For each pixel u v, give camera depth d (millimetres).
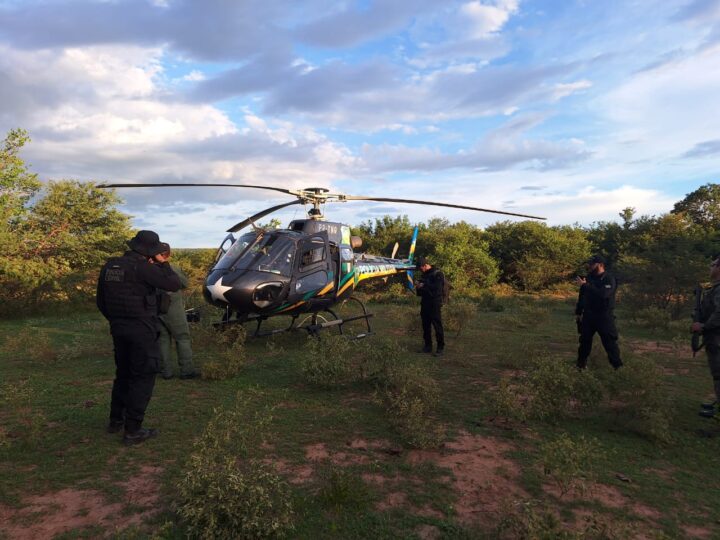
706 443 4121
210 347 7660
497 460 3627
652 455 3834
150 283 3766
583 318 6305
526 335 9719
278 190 8227
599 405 5094
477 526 2658
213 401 4895
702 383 6152
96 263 15047
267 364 6625
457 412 4762
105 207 15742
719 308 4422
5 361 6680
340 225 9359
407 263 13227
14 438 3820
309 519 2680
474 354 7711
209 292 7320
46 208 14539
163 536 2457
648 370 4734
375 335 9383
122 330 3674
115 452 3584
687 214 33750
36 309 12297
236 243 8117
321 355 5664
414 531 2594
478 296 19891
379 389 5328
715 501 3080
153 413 4480
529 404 4668
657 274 12750
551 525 2385
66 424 4176
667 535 2600
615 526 2520
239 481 2590
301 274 7922
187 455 3531
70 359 6801
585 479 3322
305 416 4500
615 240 28312
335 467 3387
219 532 2412
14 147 13469
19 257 13141
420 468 3424
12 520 2625
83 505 2801
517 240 27328
